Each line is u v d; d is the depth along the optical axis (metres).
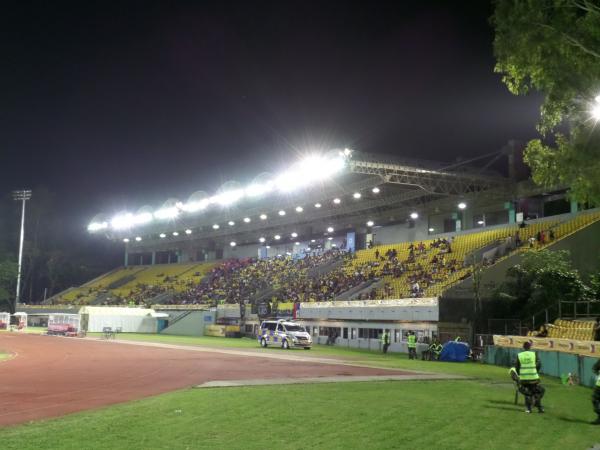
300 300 63.19
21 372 25.27
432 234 64.19
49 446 10.44
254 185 70.44
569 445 11.19
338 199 63.62
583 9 17.36
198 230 95.06
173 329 76.69
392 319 48.16
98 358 33.41
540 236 45.03
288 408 14.77
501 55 19.16
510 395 18.53
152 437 11.23
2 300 103.06
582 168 18.25
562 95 18.36
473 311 42.91
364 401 16.33
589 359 22.78
